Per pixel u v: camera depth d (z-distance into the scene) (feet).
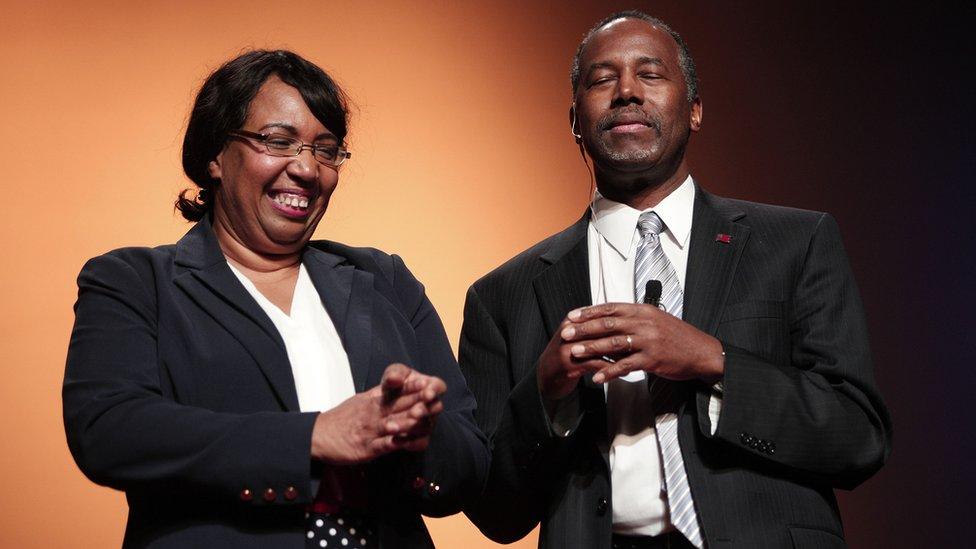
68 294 40.81
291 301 20.31
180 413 17.47
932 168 48.57
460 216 44.32
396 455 18.92
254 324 19.13
